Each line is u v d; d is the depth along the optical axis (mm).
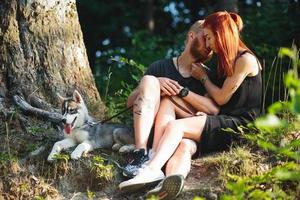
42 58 7078
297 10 10445
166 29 15906
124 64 11156
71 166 6027
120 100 7879
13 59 7023
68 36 7234
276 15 10352
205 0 14141
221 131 5977
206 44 6051
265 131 5883
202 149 6012
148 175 5543
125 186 5543
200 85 6258
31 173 6047
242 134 5891
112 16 15734
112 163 6047
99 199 5805
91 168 5969
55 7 7164
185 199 5625
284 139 5930
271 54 9383
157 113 5977
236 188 4820
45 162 6148
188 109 6098
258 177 5309
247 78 6023
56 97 6988
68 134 6211
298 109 4039
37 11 7078
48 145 6352
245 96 6051
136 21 15820
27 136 6531
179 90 6023
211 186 5723
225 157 5895
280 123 3992
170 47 12094
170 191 5414
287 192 5484
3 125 6645
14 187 5926
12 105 6863
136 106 5855
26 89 6953
